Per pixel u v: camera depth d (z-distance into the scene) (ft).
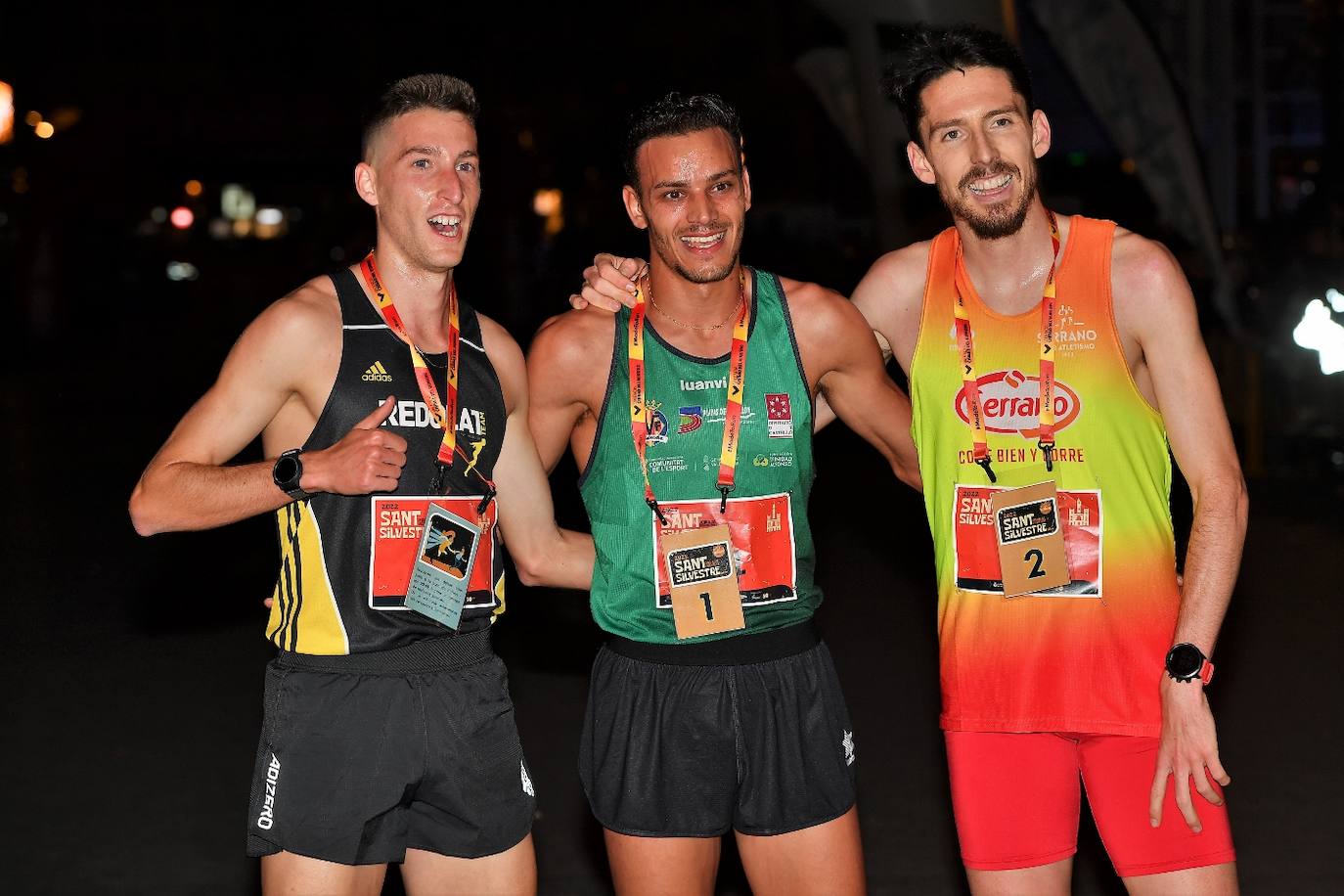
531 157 93.45
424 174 10.67
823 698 11.62
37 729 19.92
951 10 38.70
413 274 10.91
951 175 10.68
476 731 10.85
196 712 20.61
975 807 10.96
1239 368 41.86
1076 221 10.84
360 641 10.53
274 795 10.53
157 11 104.32
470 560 10.80
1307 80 103.91
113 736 19.60
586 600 25.59
